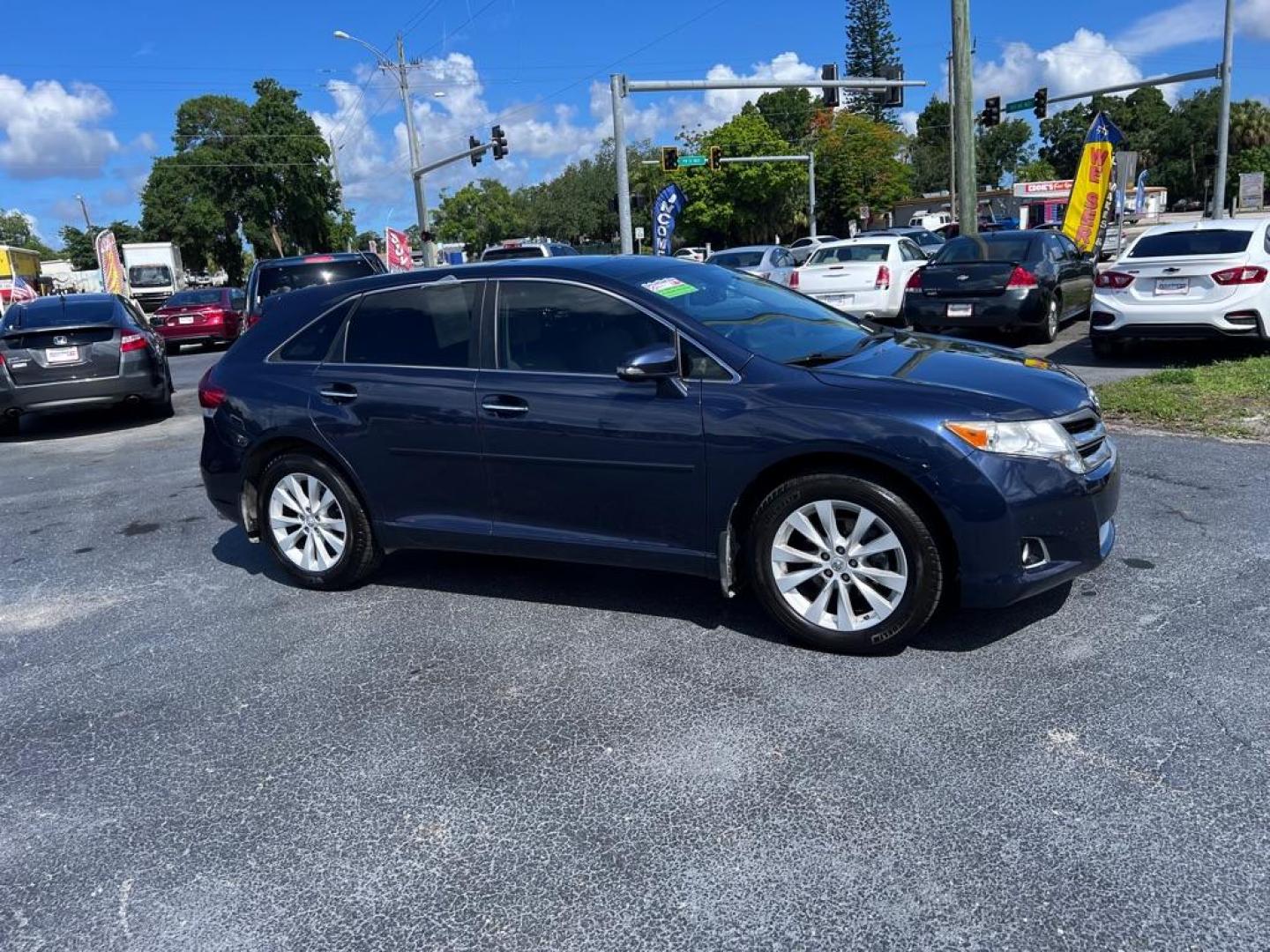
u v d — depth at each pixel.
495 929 2.51
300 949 2.48
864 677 3.71
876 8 75.88
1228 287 9.47
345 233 70.75
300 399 4.89
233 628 4.66
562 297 4.36
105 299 11.47
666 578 4.94
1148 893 2.47
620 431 4.09
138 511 7.04
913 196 83.88
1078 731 3.23
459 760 3.33
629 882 2.65
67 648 4.54
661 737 3.39
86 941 2.55
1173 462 6.44
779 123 75.69
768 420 3.81
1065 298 12.97
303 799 3.15
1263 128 79.38
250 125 64.44
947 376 3.90
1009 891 2.51
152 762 3.44
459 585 5.04
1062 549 3.68
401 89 39.44
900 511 3.65
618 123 24.27
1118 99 100.75
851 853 2.70
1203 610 4.10
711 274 4.82
